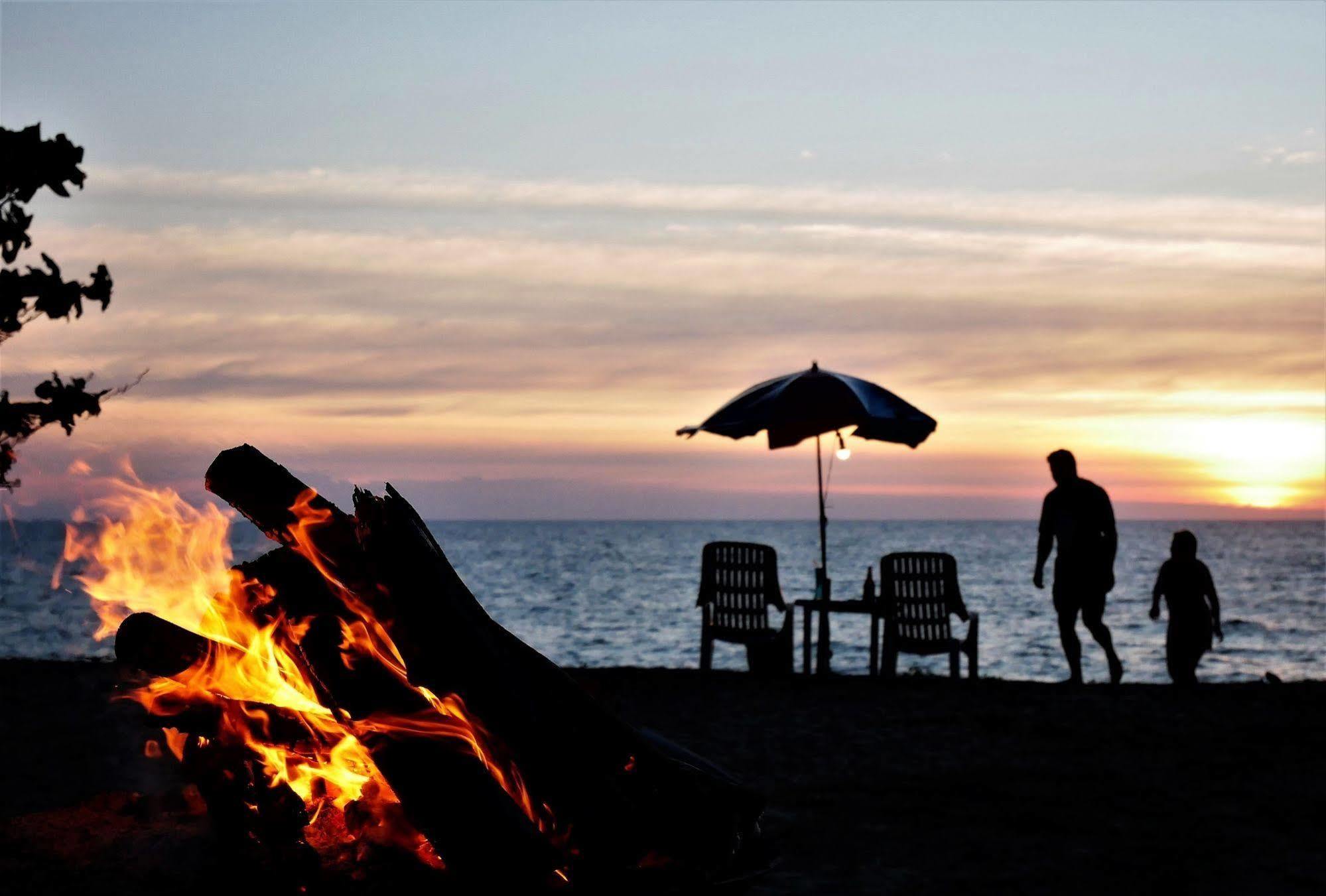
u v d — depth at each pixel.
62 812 4.59
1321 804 6.15
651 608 44.00
